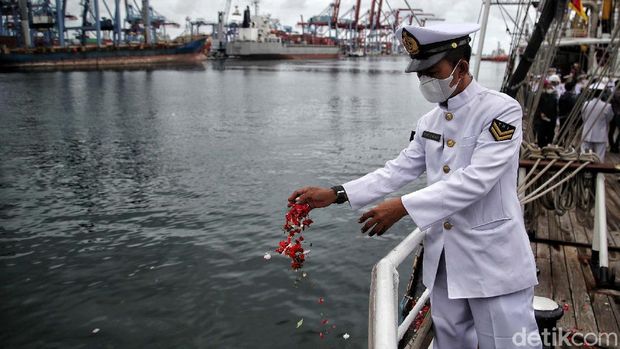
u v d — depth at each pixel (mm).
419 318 3441
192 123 21672
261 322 5410
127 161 13648
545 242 4254
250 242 7656
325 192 1820
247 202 9742
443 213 1565
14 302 5906
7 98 31688
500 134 1578
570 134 4836
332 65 108125
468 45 1628
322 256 7070
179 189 10719
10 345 5082
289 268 6680
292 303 5785
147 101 31625
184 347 4992
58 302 5902
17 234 8117
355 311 5621
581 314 3123
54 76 54938
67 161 13672
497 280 1663
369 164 13461
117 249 7469
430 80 1650
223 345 5023
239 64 101625
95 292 6125
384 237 7793
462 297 1705
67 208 9461
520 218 1704
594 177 3744
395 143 16734
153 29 112812
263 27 134250
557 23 4840
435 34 1559
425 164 1886
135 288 6215
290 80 56125
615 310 3158
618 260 3938
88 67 75562
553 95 9398
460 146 1680
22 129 19531
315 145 16188
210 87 44250
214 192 10469
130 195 10297
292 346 4984
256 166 12977
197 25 133625
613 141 9219
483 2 5379
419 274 4324
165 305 5797
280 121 22547
